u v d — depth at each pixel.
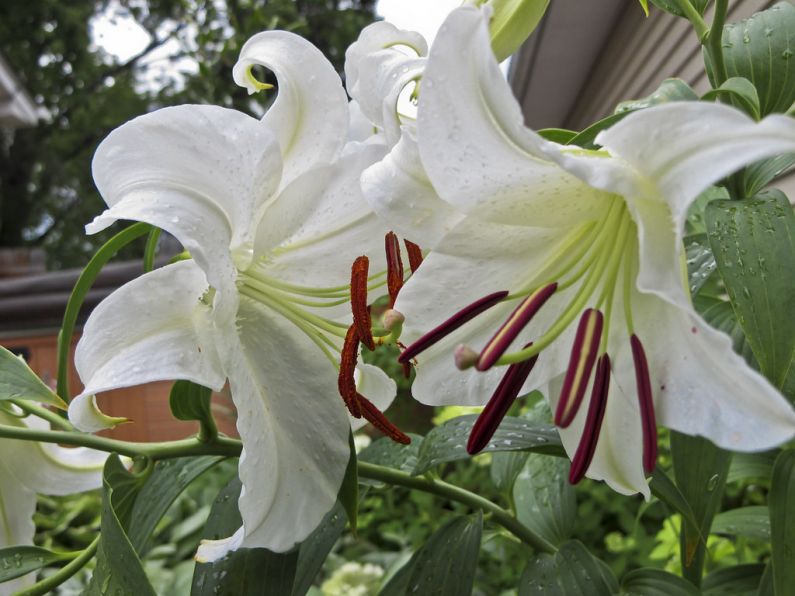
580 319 0.17
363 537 0.81
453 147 0.15
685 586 0.23
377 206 0.17
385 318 0.17
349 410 0.19
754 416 0.14
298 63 0.19
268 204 0.19
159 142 0.17
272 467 0.18
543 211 0.17
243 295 0.20
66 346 0.21
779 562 0.20
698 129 0.13
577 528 0.66
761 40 0.23
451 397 0.19
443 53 0.14
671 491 0.22
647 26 0.61
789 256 0.18
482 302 0.17
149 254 0.21
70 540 0.74
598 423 0.17
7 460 0.24
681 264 0.16
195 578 0.20
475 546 0.23
